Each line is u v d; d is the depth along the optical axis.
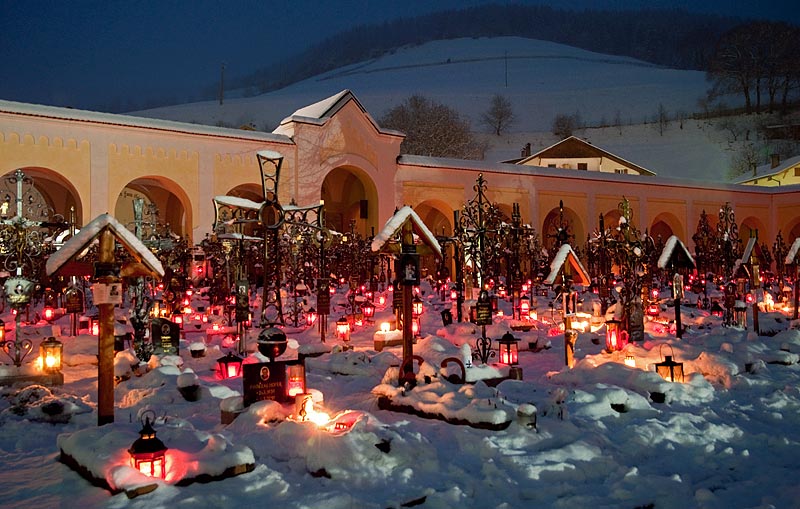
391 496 6.96
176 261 24.88
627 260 18.67
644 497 7.34
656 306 23.20
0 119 30.30
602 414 9.98
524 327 19.69
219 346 17.75
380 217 41.09
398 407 10.26
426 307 25.64
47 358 12.20
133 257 8.78
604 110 118.31
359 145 40.28
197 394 10.98
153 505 6.20
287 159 37.59
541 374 13.73
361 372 13.24
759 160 87.62
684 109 115.94
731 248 27.23
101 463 6.89
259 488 6.86
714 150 92.31
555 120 109.62
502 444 8.43
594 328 20.84
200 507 6.30
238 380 13.10
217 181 36.06
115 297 8.59
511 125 112.62
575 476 7.82
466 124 93.62
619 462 8.40
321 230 19.91
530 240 33.34
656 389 11.15
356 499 6.70
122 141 33.53
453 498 7.02
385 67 169.38
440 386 10.35
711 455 8.79
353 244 33.19
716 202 53.47
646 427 9.34
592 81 139.50
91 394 11.80
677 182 51.81
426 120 83.12
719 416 10.49
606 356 14.54
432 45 190.12
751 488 7.76
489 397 9.66
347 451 7.50
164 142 34.69
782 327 20.97
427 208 52.47
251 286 29.86
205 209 35.69
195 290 30.11
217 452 7.10
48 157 31.53
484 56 171.38
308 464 7.54
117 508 6.14
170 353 14.96
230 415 9.38
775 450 9.19
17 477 7.41
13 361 12.90
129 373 12.73
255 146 37.03
